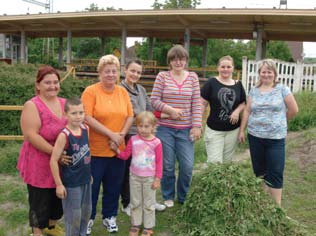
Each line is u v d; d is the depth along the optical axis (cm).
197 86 431
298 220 426
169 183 449
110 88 369
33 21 2503
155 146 377
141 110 411
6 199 480
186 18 2006
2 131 909
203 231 362
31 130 317
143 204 384
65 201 329
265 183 433
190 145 438
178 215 411
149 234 382
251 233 357
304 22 1867
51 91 326
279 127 411
